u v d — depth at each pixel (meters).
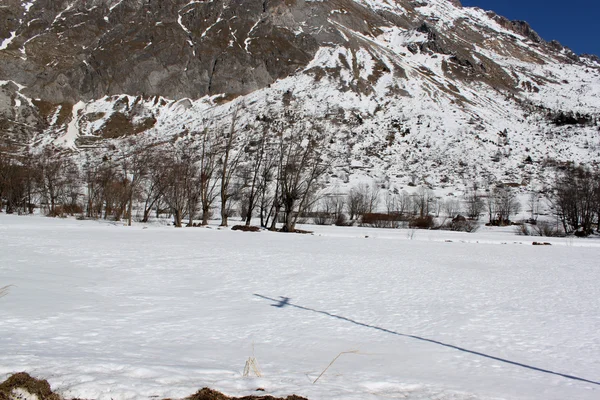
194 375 4.80
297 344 6.93
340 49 187.12
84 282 11.42
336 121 130.25
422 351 6.87
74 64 171.12
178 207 41.09
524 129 140.62
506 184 96.94
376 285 13.10
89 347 5.96
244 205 59.28
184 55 180.62
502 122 143.88
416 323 8.76
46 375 4.42
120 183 54.41
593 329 8.60
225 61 178.38
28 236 24.50
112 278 12.31
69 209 60.00
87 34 190.25
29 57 166.88
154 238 26.05
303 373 5.36
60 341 6.19
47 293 9.70
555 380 5.73
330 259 19.08
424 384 5.22
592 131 139.25
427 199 80.81
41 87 155.25
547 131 140.12
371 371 5.70
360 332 7.90
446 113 140.75
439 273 16.17
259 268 15.52
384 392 4.87
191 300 9.98
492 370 6.07
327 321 8.61
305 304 10.16
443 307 10.36
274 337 7.29
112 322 7.61
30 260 15.04
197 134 116.94
